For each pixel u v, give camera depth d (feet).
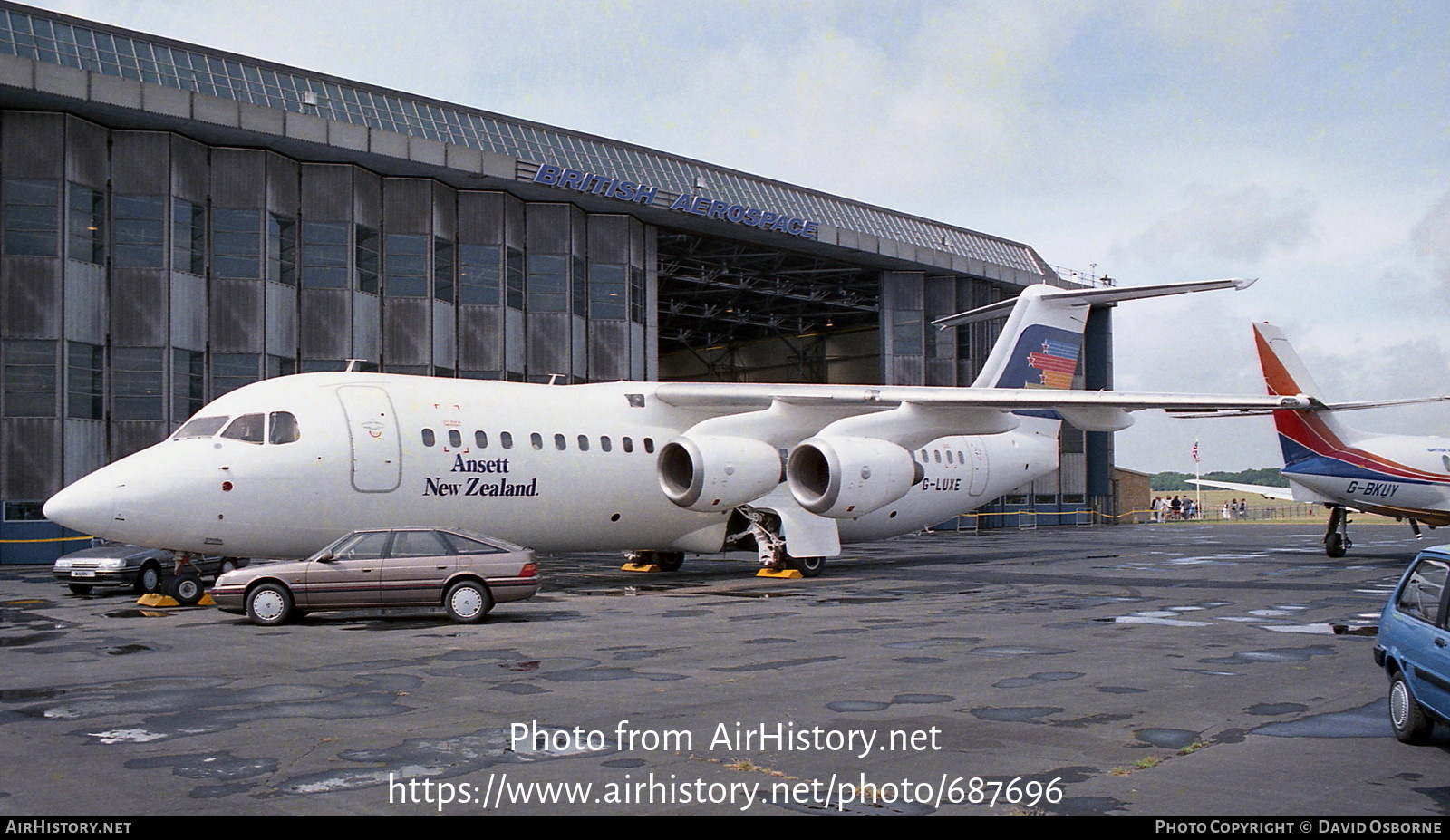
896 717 28.07
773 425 72.79
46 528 97.66
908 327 162.71
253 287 105.91
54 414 96.53
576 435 66.74
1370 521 258.37
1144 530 172.35
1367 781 22.15
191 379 103.40
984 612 52.60
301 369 109.70
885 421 73.00
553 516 65.46
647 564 81.51
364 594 47.34
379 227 114.93
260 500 54.75
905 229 173.88
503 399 65.46
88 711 29.01
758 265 166.40
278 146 106.11
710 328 218.79
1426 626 24.29
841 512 69.26
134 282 100.53
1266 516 302.45
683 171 144.56
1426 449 95.14
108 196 100.07
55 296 96.43
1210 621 48.88
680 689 32.04
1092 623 48.21
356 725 27.30
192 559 58.18
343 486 56.75
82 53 103.91
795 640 42.52
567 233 126.11
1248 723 27.48
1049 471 95.81
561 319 125.59
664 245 151.23
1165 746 25.11
